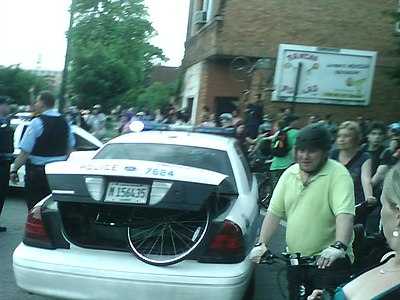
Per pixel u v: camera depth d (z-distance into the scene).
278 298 5.19
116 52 29.41
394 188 1.99
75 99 27.14
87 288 3.85
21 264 3.99
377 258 4.00
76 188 3.84
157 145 5.32
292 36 16.00
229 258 3.87
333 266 3.36
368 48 16.22
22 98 35.44
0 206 7.09
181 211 3.96
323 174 3.44
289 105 15.95
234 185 4.86
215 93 16.66
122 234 4.00
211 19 17.23
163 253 3.89
